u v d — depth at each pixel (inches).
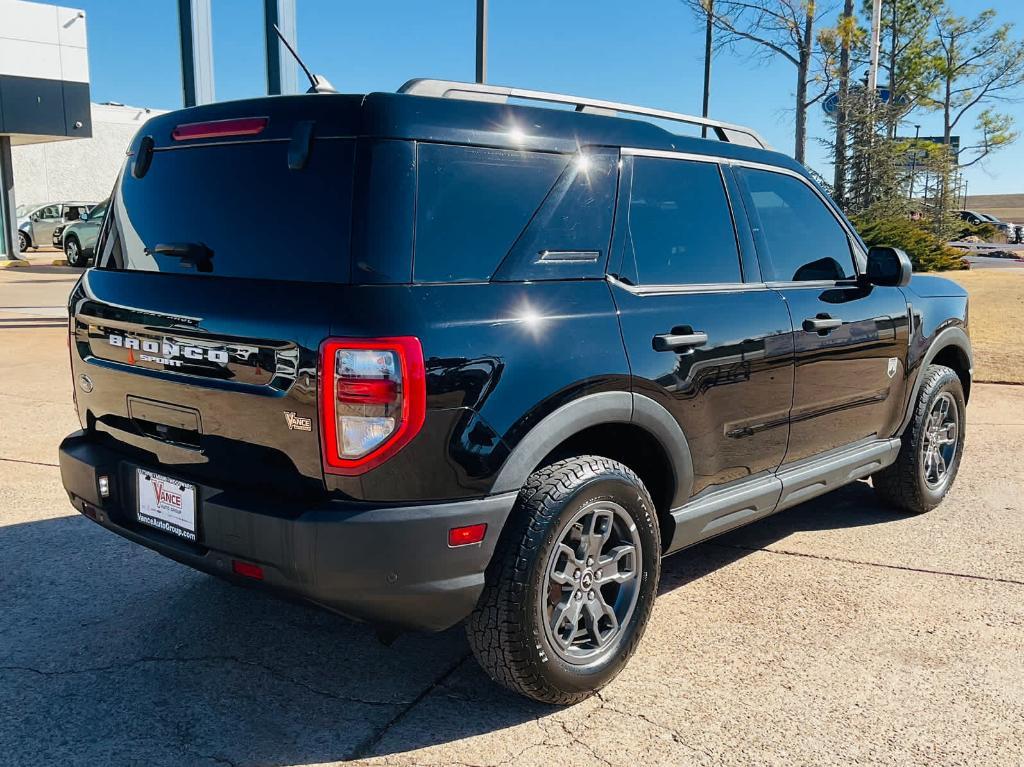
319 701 121.1
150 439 120.7
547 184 118.5
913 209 948.6
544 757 108.7
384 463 100.3
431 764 107.2
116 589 156.3
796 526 193.3
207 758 108.0
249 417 107.3
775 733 114.0
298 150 107.3
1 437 255.1
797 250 161.3
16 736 111.5
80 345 131.9
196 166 119.3
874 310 171.5
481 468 105.5
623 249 127.0
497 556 110.0
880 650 136.3
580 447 126.7
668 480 132.1
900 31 1707.7
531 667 112.3
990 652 135.7
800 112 951.0
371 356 99.0
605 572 122.7
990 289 655.1
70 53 997.2
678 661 132.7
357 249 102.9
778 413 149.6
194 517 113.2
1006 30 1686.8
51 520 189.5
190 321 112.0
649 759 108.3
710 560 173.3
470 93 118.3
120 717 116.3
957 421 204.4
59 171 1464.1
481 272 110.0
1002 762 108.1
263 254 110.1
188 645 136.2
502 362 107.1
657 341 125.5
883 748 110.9
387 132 104.8
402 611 105.3
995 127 1765.5
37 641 136.8
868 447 179.3
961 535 186.9
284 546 102.2
